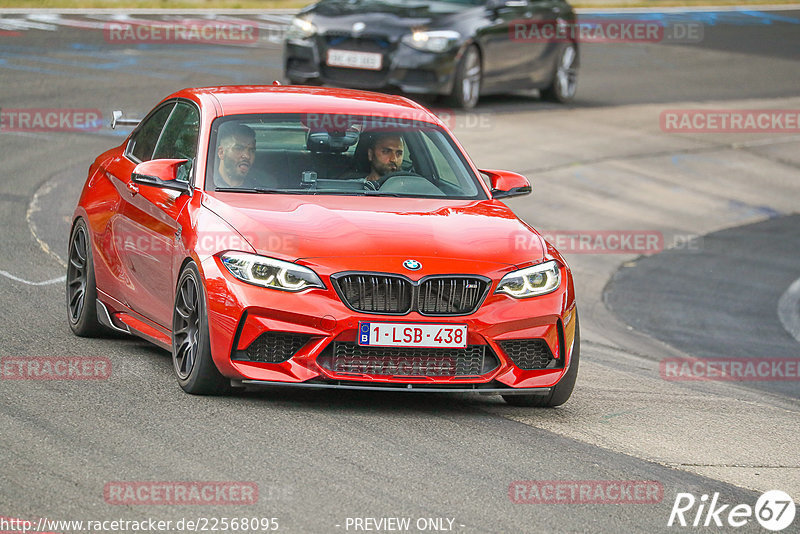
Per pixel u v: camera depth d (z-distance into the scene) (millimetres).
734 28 99688
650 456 17719
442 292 18344
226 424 17250
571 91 61969
